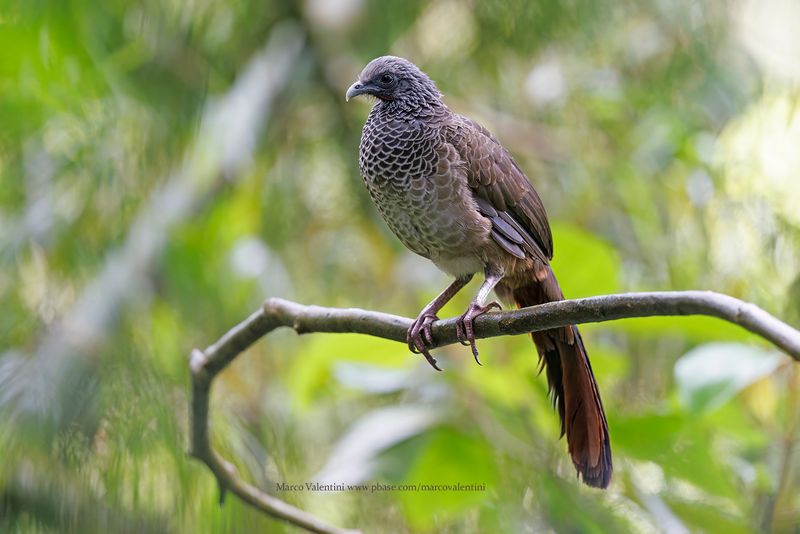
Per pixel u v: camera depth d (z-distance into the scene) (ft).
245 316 38.50
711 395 27.32
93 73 36.65
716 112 44.11
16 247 35.50
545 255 30.78
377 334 26.58
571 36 43.86
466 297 42.27
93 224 36.70
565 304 22.43
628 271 42.24
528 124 44.06
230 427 33.27
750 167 42.47
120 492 31.19
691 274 41.22
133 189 37.47
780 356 27.71
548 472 33.83
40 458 31.12
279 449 36.24
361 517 37.58
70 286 35.68
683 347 40.68
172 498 31.53
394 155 29.40
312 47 42.55
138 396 32.32
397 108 30.07
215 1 41.37
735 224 42.27
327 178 44.21
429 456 32.48
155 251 36.11
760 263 41.47
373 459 32.30
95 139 36.35
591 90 43.11
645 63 44.80
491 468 32.73
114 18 38.91
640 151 42.68
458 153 29.07
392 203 29.73
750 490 35.83
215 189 37.81
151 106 38.88
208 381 27.27
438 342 26.55
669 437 30.83
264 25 42.78
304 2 42.19
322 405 39.70
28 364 32.45
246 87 40.29
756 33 46.34
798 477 34.24
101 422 31.91
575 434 28.27
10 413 31.42
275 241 42.73
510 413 34.81
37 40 34.32
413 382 34.45
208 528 31.53
